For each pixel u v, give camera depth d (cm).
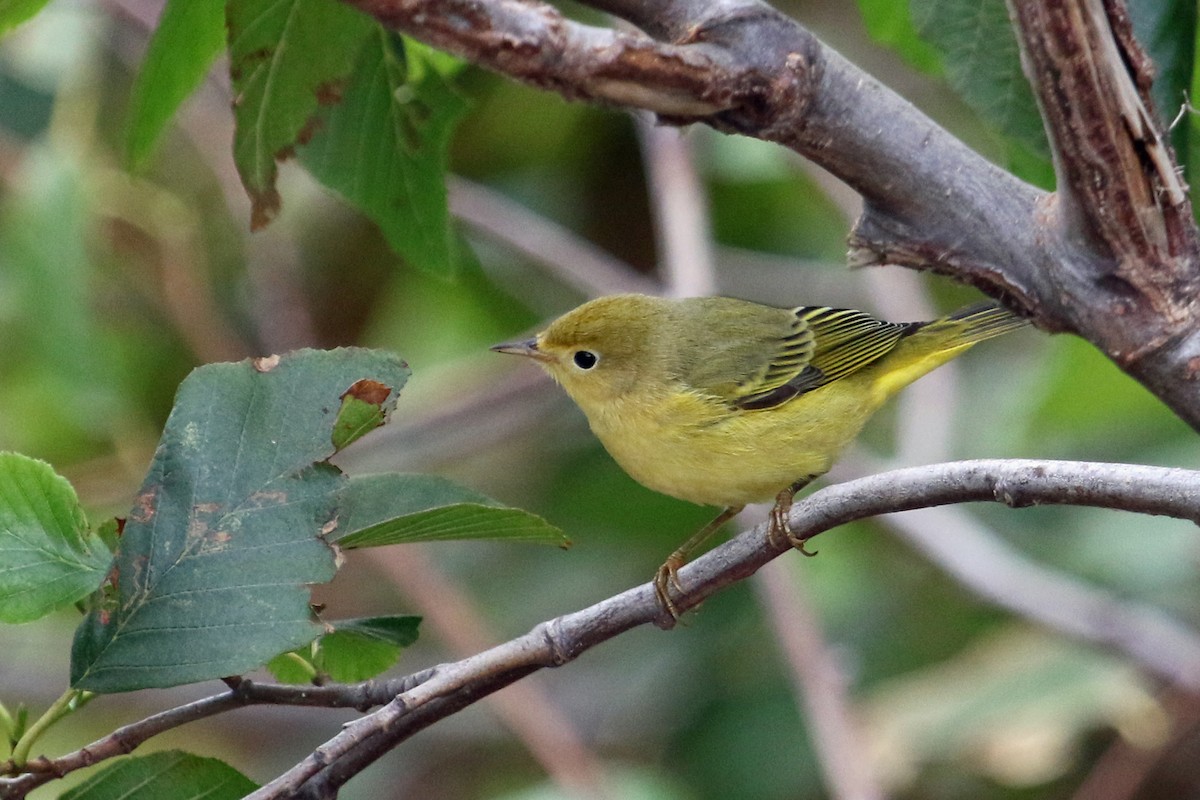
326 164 681
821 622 1304
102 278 1423
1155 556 1247
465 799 1377
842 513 575
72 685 521
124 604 527
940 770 1174
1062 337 1097
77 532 548
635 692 1337
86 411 1197
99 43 1321
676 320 977
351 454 1326
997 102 655
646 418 948
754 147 1343
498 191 1473
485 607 1389
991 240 550
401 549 1200
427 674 581
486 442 1397
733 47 493
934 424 1200
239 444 550
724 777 1242
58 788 1290
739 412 935
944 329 984
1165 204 514
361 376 558
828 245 1488
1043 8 483
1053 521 1348
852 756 941
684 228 1168
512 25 450
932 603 1310
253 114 651
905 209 555
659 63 472
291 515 541
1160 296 525
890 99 545
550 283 1541
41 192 1163
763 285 1489
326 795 564
